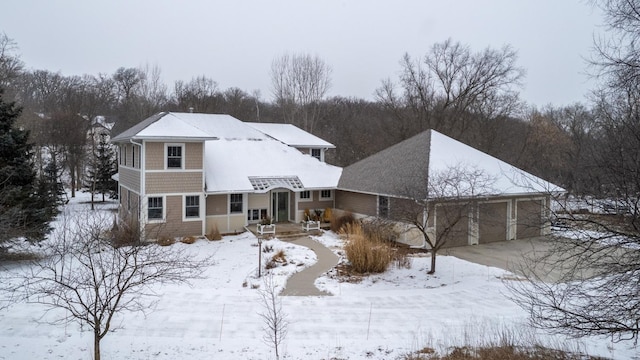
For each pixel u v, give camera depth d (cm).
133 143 2541
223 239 2630
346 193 3070
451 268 1995
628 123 808
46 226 2019
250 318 1293
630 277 800
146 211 2439
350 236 2352
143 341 1074
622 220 825
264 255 2212
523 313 1398
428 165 2480
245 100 7531
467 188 2200
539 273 1934
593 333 898
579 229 882
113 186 4484
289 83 6206
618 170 809
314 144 3712
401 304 1500
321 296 1584
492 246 2534
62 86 7325
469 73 5222
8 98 4306
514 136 5209
